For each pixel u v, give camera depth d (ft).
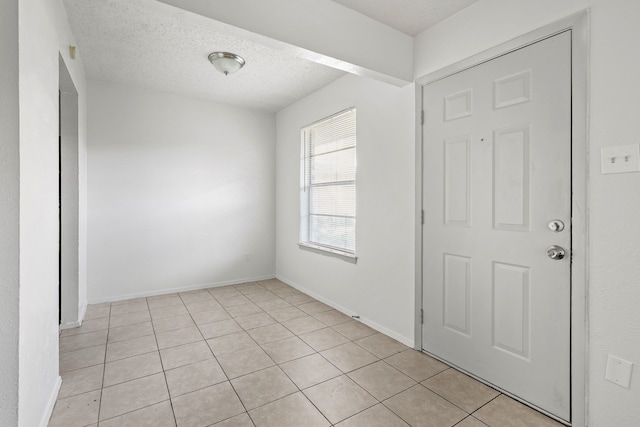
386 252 8.80
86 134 10.83
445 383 6.48
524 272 5.83
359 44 7.02
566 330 5.28
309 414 5.52
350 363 7.25
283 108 14.12
